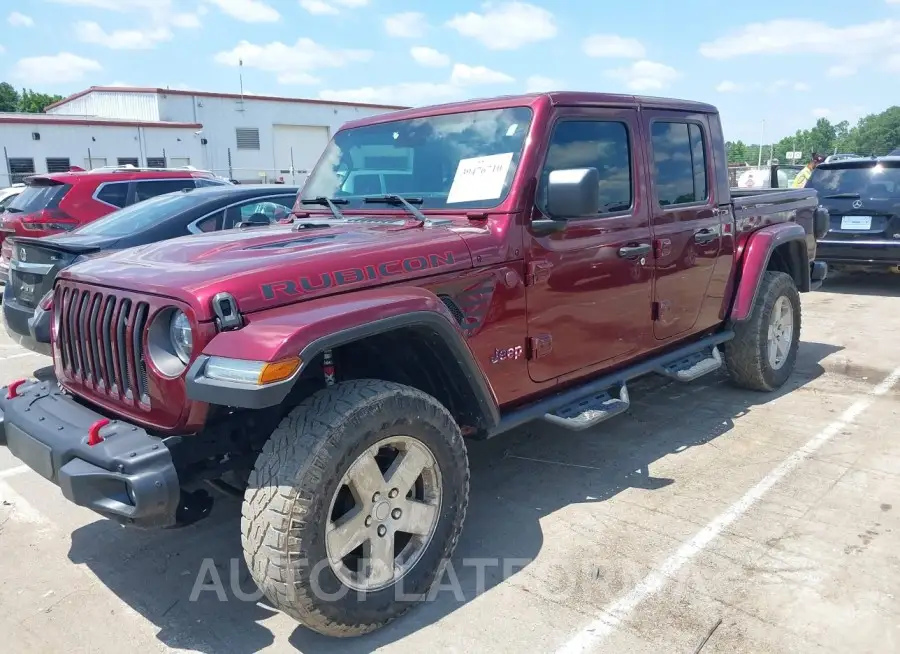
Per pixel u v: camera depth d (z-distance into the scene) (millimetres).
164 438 2617
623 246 3863
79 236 5805
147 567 3262
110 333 2760
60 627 2820
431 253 3018
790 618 2744
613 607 2848
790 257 5824
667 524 3506
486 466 4289
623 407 3852
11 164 26078
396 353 3049
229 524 3664
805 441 4520
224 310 2428
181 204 6230
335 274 2707
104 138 28188
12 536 3557
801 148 128875
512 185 3322
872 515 3537
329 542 2510
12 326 5434
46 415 2830
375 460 2684
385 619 2701
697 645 2605
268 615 2889
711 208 4602
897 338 7117
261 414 2904
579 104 3650
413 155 3779
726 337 4953
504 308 3285
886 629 2664
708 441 4566
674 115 4297
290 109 34500
